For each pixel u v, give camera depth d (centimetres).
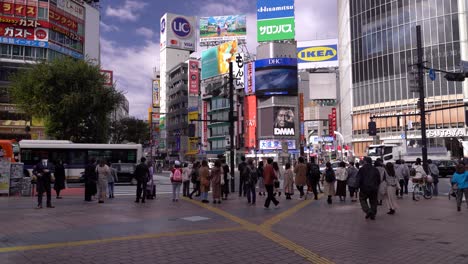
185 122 9194
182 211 1356
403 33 6022
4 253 731
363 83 6544
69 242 829
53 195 2055
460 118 5400
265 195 2034
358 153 6531
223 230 973
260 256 711
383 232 946
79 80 3534
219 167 1645
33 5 5175
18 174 1988
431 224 1065
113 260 681
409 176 2011
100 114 3666
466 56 5447
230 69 2281
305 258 697
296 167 1858
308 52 9894
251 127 7894
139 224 1066
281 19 8012
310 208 1454
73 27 5744
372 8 6450
